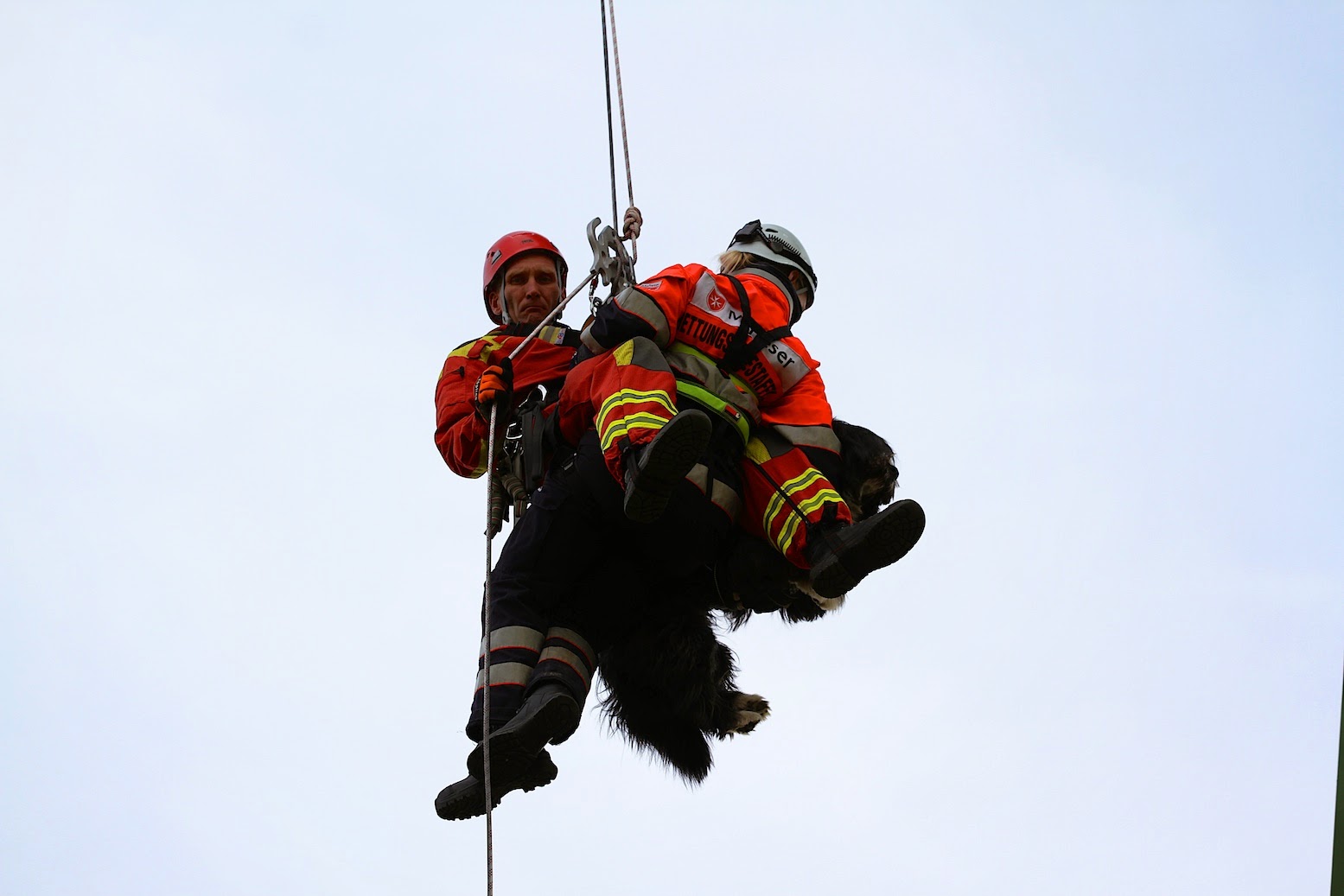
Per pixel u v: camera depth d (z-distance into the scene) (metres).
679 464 21.25
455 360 26.09
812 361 23.58
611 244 25.09
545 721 21.98
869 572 22.36
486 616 23.31
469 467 25.12
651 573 23.77
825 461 23.09
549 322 26.00
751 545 23.25
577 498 23.11
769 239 24.62
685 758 24.53
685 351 22.95
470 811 22.70
